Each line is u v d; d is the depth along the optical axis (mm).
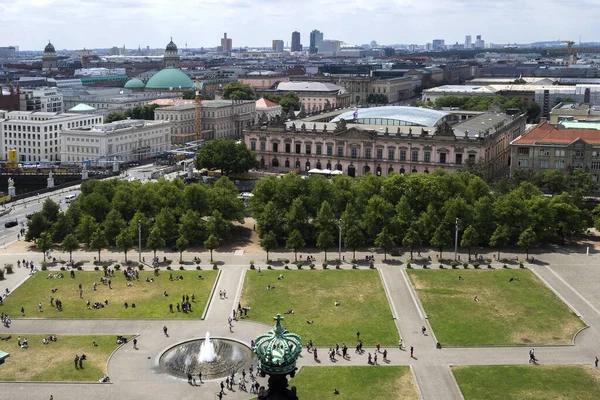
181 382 146625
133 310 186500
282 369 46281
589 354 159750
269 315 183125
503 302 192625
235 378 148500
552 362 155250
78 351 161125
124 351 161250
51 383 145250
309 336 169375
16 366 152875
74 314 183500
